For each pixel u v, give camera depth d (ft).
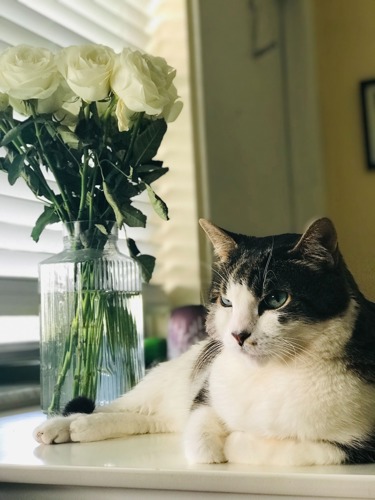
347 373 2.34
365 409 2.31
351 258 3.33
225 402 2.52
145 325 5.76
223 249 2.71
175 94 3.21
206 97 6.14
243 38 6.84
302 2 7.16
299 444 2.30
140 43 5.89
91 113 3.13
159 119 3.15
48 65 2.93
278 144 7.12
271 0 7.26
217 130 6.26
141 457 2.46
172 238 6.04
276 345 2.39
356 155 6.95
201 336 4.70
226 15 6.57
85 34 5.21
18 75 2.89
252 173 6.72
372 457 2.25
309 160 7.09
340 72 7.06
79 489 2.33
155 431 3.08
